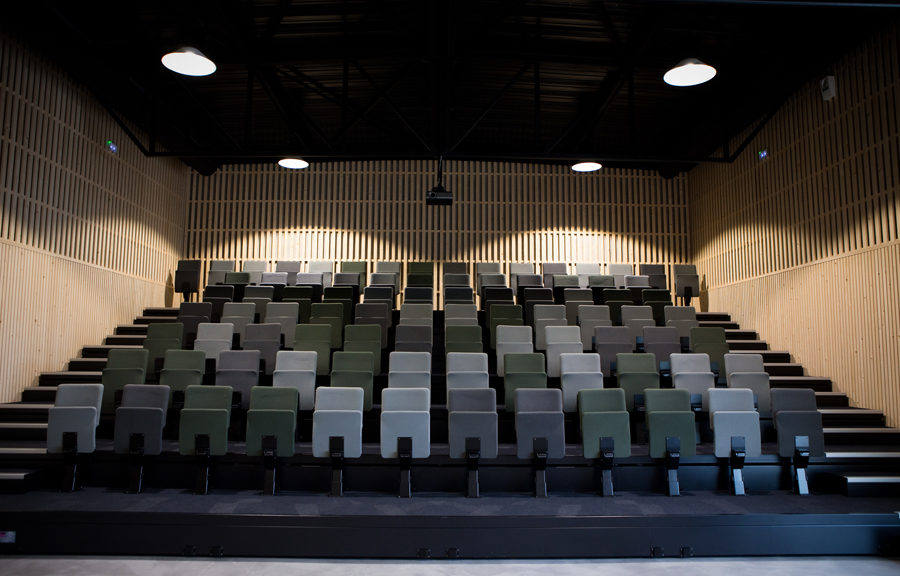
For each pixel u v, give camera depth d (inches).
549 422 242.5
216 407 258.4
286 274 473.7
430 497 239.9
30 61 344.8
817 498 239.8
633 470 253.4
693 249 522.3
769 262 412.5
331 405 255.8
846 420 307.0
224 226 518.9
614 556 209.9
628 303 419.8
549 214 522.0
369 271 514.3
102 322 406.0
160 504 223.1
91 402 263.0
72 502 225.3
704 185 507.2
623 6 321.4
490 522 210.5
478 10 331.0
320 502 229.3
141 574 192.5
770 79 355.6
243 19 333.7
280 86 406.9
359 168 522.9
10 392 323.0
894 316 303.7
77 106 384.5
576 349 330.6
